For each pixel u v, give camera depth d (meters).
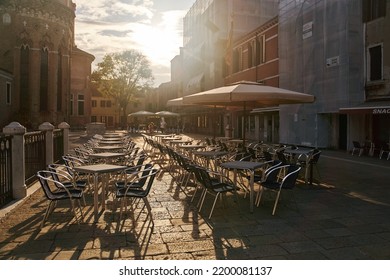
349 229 5.93
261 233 5.69
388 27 18.09
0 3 20.48
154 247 5.05
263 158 11.23
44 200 7.78
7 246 5.06
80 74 53.25
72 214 6.66
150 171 6.59
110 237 5.44
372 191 9.05
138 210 6.98
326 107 21.27
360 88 19.81
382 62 18.50
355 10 19.70
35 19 39.75
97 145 14.54
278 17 26.80
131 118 84.12
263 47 30.03
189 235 5.56
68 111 43.88
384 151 17.03
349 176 11.51
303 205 7.52
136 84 59.78
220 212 6.89
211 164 13.19
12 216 6.53
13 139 7.56
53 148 12.44
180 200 7.84
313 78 22.44
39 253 4.81
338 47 20.23
